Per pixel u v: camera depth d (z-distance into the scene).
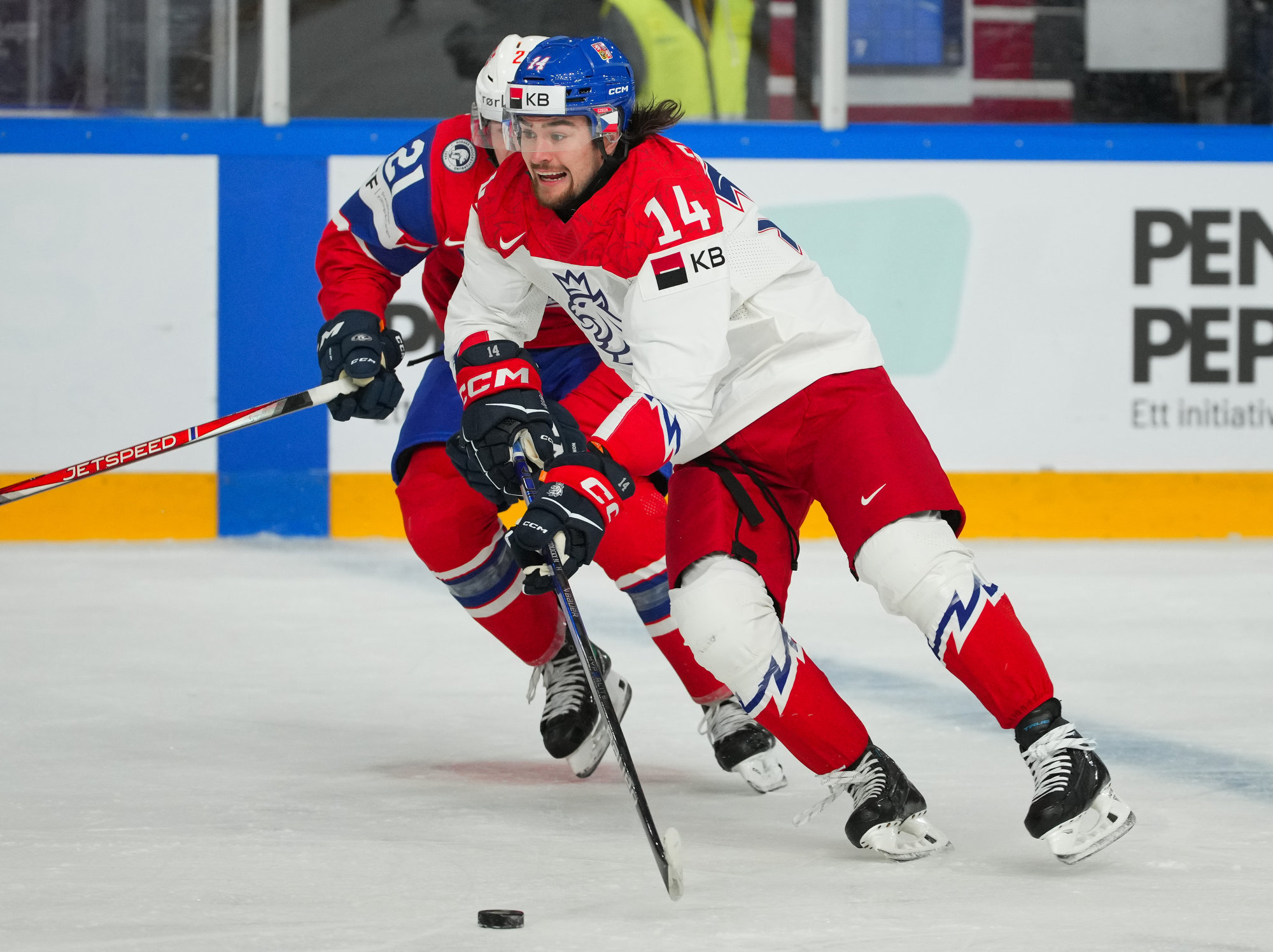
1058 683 14.01
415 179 11.15
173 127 24.23
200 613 17.92
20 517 24.25
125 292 24.23
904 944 6.86
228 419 10.62
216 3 24.58
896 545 8.45
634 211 8.42
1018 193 25.11
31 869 8.11
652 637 10.87
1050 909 7.46
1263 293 25.45
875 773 8.48
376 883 7.89
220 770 10.76
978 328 25.12
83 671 14.50
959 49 25.44
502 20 25.14
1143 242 25.27
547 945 6.82
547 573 8.26
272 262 24.47
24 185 24.06
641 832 9.20
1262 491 25.45
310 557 22.55
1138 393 25.28
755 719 8.63
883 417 8.75
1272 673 14.46
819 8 25.33
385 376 11.23
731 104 25.36
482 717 12.80
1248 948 6.81
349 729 12.27
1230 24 25.78
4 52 24.36
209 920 7.18
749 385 8.81
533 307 9.49
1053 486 25.23
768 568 8.71
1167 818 9.36
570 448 8.80
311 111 24.89
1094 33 25.61
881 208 25.11
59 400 24.17
